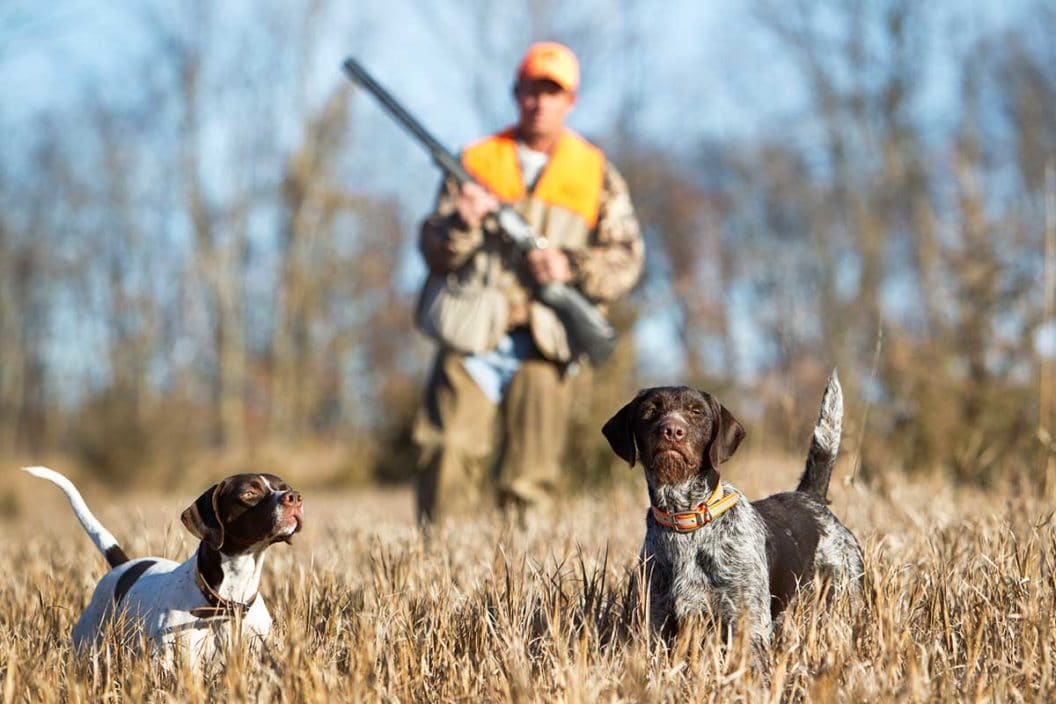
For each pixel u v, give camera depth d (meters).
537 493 15.77
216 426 75.75
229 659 7.69
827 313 60.56
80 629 9.84
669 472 8.67
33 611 10.52
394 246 97.06
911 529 11.88
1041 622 8.00
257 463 44.44
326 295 91.38
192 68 75.06
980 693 6.96
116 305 94.44
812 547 9.60
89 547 14.91
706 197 83.06
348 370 95.62
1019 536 11.02
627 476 22.72
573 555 11.15
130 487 42.53
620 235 15.87
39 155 96.31
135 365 90.62
